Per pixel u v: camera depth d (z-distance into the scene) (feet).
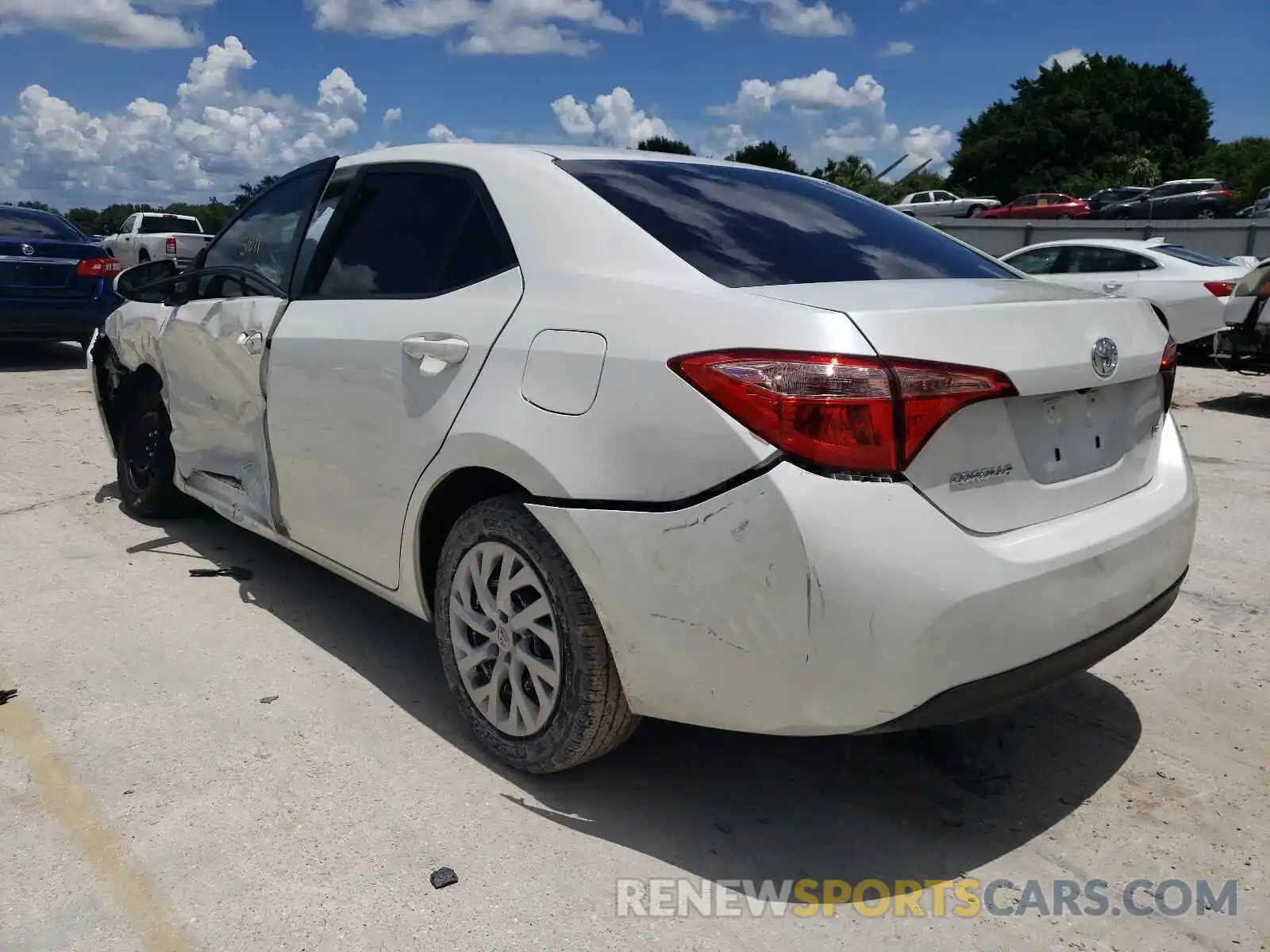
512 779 9.33
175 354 14.19
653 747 9.99
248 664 11.62
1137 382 9.11
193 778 9.24
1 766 9.41
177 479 15.37
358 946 7.20
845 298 7.73
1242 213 119.96
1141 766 9.73
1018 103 262.06
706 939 7.36
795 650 7.03
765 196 10.34
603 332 8.07
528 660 8.89
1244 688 11.29
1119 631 8.31
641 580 7.66
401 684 11.21
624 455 7.70
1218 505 18.47
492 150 10.36
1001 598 7.23
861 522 6.88
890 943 7.36
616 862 8.20
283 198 13.10
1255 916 7.67
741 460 7.09
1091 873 8.17
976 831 8.72
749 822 8.78
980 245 77.97
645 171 10.05
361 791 9.09
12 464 20.59
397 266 10.57
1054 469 8.11
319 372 10.89
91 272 32.48
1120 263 38.06
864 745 10.08
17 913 7.47
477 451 8.82
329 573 14.64
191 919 7.44
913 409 7.01
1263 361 28.12
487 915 7.55
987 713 7.53
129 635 12.36
